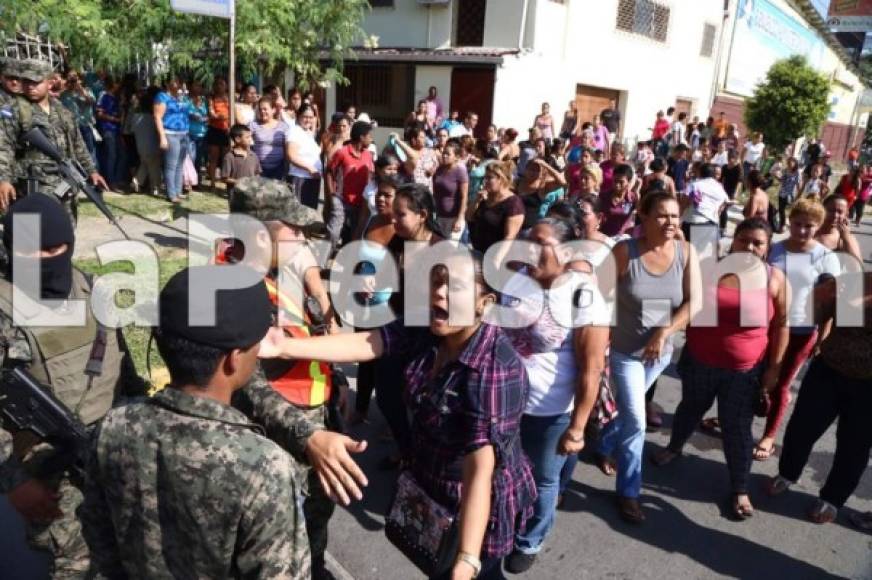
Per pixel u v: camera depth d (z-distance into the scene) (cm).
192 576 143
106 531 156
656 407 471
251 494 137
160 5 941
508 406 191
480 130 1482
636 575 317
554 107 1611
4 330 206
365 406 430
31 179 442
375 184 558
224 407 146
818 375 367
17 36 966
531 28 1478
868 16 3112
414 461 213
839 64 3744
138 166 981
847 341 343
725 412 362
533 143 1043
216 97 1020
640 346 341
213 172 1019
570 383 287
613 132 1577
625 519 357
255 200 243
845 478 359
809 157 1884
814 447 455
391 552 323
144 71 1091
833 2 3188
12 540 302
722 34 2261
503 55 1402
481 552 207
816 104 2033
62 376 217
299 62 1090
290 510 142
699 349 362
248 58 1012
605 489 386
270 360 236
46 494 211
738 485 364
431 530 204
